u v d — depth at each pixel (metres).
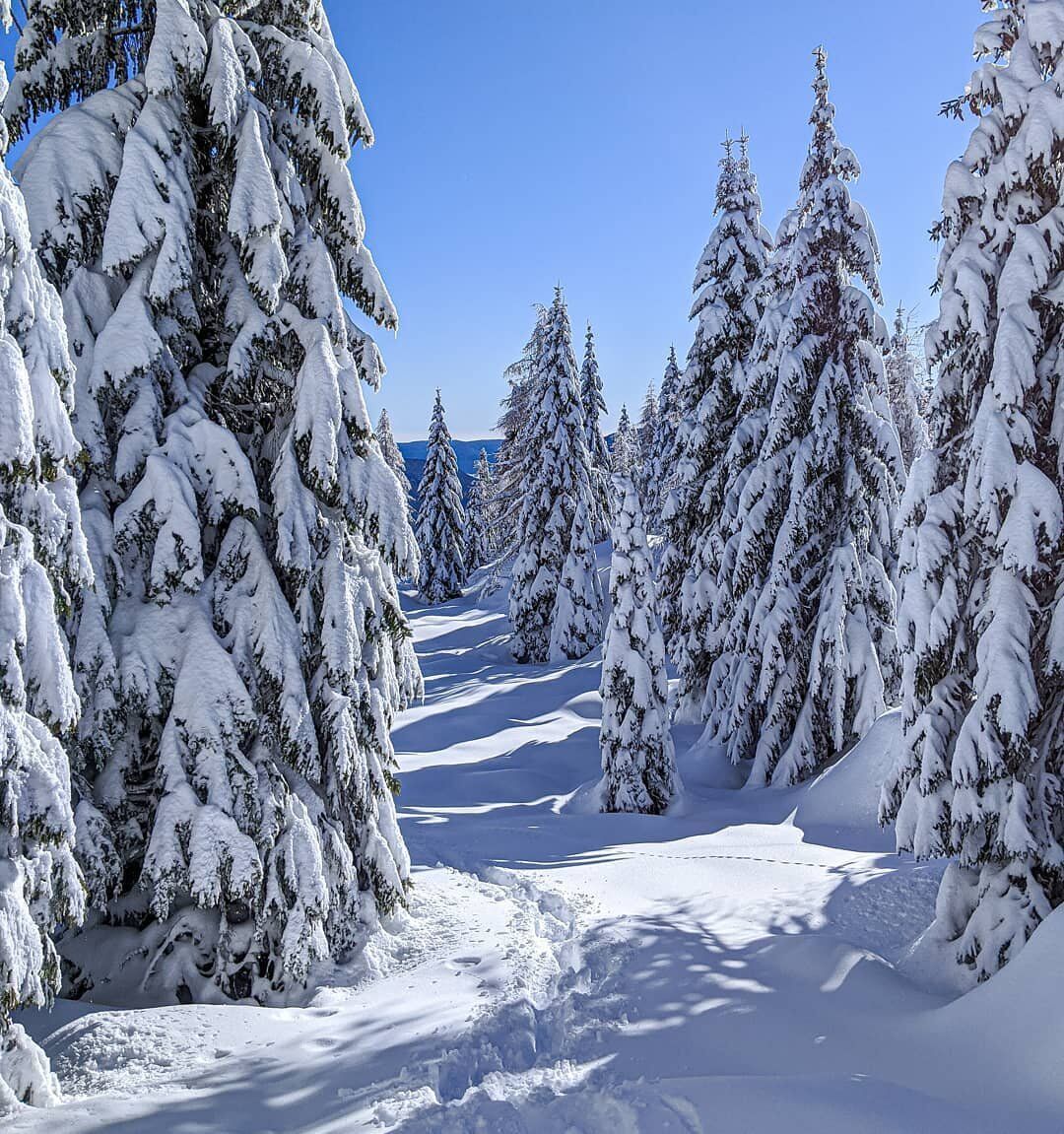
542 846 13.68
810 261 18.08
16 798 5.15
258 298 7.94
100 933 8.16
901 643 8.55
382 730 9.18
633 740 17.00
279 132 8.88
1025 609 7.65
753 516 18.55
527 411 40.56
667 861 12.06
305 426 8.12
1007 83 8.12
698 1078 5.63
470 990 7.50
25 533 5.36
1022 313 7.74
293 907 7.65
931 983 7.59
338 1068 6.02
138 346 7.44
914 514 8.75
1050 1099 5.32
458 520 60.41
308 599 8.43
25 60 8.09
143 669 7.48
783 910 9.84
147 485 7.55
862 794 14.69
